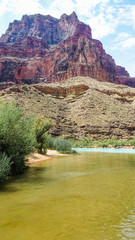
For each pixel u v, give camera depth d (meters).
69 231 3.63
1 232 3.60
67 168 12.08
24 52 182.12
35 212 4.56
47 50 185.38
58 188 6.93
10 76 159.00
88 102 81.62
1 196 5.93
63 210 4.68
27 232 3.59
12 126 10.05
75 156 21.73
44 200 5.48
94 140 63.16
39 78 160.88
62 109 81.50
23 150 11.36
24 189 6.82
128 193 6.18
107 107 81.75
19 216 4.32
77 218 4.20
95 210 4.68
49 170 11.29
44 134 22.59
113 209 4.74
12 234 3.52
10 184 7.67
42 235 3.48
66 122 70.12
